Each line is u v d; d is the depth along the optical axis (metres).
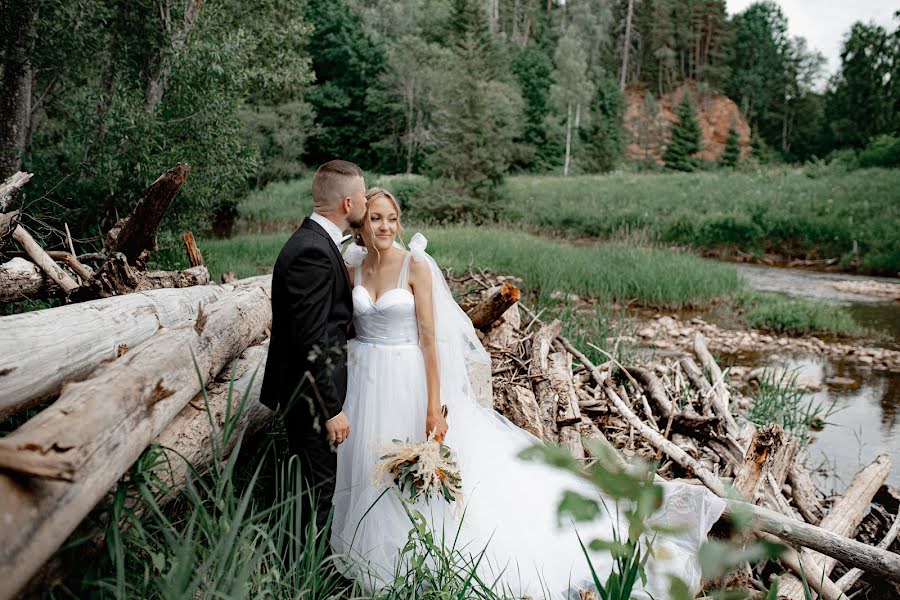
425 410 2.83
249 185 31.94
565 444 3.70
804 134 70.44
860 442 5.77
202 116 9.20
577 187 28.22
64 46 9.16
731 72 80.56
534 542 2.70
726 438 4.02
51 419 1.53
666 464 3.65
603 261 13.85
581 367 4.96
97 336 2.67
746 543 2.69
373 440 2.74
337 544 2.65
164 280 4.26
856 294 13.65
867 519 3.71
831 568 2.99
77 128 8.84
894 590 2.96
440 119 29.98
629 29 75.56
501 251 14.88
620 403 4.20
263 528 2.22
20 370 2.14
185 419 2.44
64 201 8.27
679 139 51.94
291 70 13.15
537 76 51.22
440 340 2.93
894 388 7.47
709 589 2.55
